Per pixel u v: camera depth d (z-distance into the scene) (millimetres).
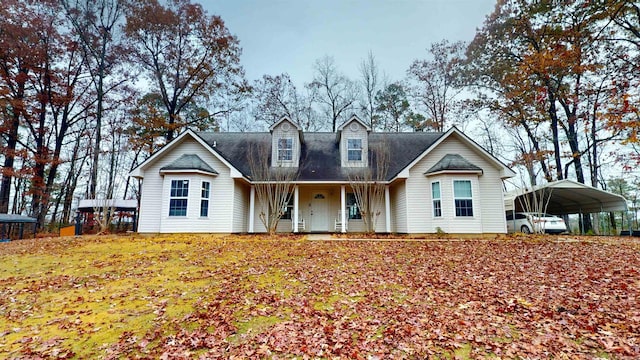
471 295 5844
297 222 15648
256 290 6277
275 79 31281
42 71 21844
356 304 5484
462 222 14047
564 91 20391
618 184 30250
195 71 25359
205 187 14695
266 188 15953
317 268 7961
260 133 19625
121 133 25594
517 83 22188
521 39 22078
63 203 27672
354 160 17016
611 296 5449
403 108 32062
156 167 15195
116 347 4098
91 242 11945
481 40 24453
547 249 10195
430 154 15586
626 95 13297
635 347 3742
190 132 15141
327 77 32406
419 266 8094
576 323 4469
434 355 3742
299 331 4441
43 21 20984
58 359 3848
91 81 24094
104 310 5359
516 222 18156
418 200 15062
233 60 26453
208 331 4512
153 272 7676
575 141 22281
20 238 16562
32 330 4641
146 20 23422
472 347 3912
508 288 6191
